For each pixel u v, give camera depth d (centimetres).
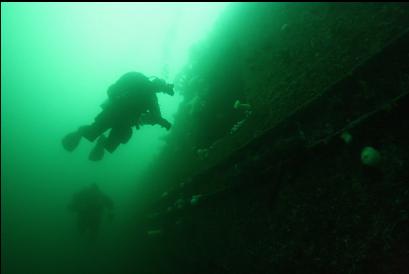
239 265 386
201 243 519
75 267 1493
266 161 383
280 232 338
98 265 1315
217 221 486
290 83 425
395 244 227
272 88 467
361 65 307
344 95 322
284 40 509
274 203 361
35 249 1988
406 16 318
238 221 427
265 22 617
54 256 1809
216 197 498
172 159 855
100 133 391
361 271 241
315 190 312
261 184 400
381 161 259
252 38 630
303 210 317
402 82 279
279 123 383
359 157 281
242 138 484
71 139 392
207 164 581
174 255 640
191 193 621
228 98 618
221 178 511
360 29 361
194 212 586
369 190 262
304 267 293
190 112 728
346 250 260
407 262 214
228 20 827
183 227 625
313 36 436
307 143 338
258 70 543
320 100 339
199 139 700
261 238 366
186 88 817
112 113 375
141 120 414
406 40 286
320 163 318
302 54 438
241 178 425
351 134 288
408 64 280
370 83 302
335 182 295
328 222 285
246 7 761
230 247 422
